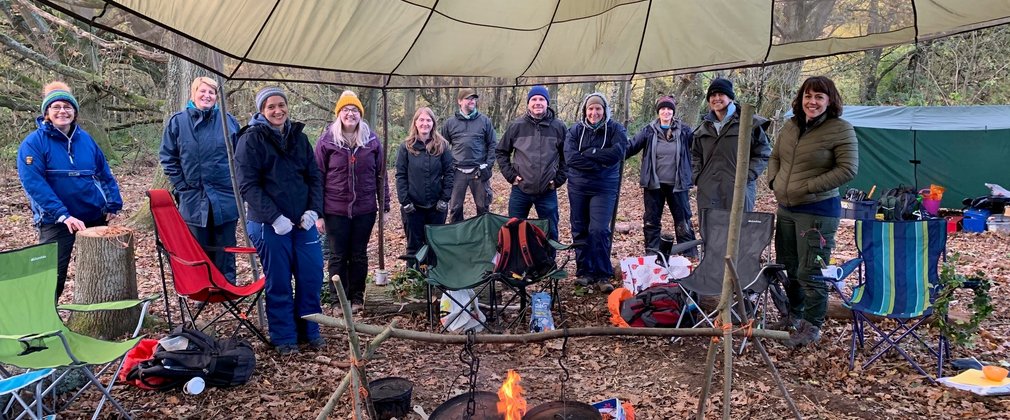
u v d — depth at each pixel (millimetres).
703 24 3336
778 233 3943
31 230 7215
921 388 3170
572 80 4129
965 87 11898
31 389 2891
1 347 2725
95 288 3799
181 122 4293
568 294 4934
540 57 3777
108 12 1911
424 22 3057
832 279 3508
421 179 4812
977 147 8789
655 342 3934
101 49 10086
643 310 4027
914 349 3740
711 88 4598
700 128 4754
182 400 3088
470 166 5715
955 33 2855
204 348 3252
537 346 3902
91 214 3959
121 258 3852
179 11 2133
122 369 3191
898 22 2842
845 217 8570
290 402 3096
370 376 3449
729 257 2266
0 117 10195
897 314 3371
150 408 2986
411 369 3582
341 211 4297
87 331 3758
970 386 3088
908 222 3523
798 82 10859
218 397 3131
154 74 12289
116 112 12812
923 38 2934
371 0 2688
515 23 3312
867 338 3936
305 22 2590
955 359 3531
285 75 3025
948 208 9172
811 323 3766
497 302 4516
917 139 9180
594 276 5035
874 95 12844
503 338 2180
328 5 2582
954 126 8367
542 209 5074
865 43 3062
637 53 3771
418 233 4953
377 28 2902
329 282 4758
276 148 3529
